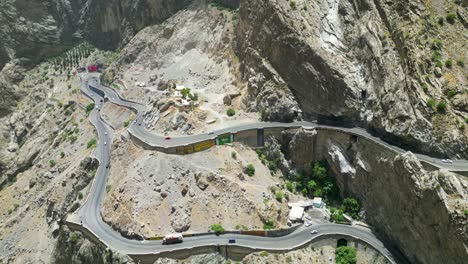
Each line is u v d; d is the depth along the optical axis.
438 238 82.75
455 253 78.88
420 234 87.38
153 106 137.38
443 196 81.00
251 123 122.88
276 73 124.81
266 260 93.06
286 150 118.25
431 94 96.00
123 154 122.94
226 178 107.06
